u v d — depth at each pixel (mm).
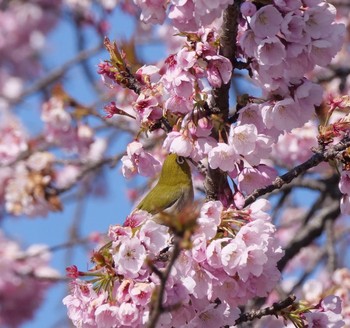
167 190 10836
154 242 8211
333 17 8633
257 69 8742
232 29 8641
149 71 9359
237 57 8883
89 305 8289
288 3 8461
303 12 8594
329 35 8648
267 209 8562
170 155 10883
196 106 8805
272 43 8453
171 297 8164
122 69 9398
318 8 8594
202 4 8297
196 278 8391
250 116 8953
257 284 8547
